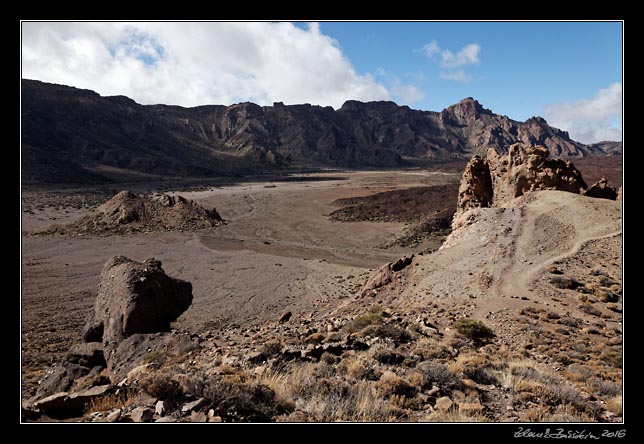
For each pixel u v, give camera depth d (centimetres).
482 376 956
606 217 3005
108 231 6794
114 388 704
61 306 3203
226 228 7762
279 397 700
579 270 2378
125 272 1653
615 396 893
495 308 1967
